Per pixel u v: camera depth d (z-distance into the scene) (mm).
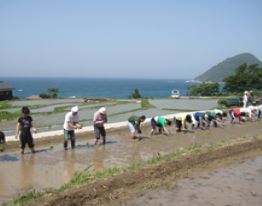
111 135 18375
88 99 50094
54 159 13000
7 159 12938
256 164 12750
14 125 23594
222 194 9602
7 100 54094
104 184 9492
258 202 9109
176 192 9617
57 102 46219
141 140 16844
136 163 12055
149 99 50781
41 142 16125
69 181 10047
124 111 31438
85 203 8570
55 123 23703
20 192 9281
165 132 18516
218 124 21062
